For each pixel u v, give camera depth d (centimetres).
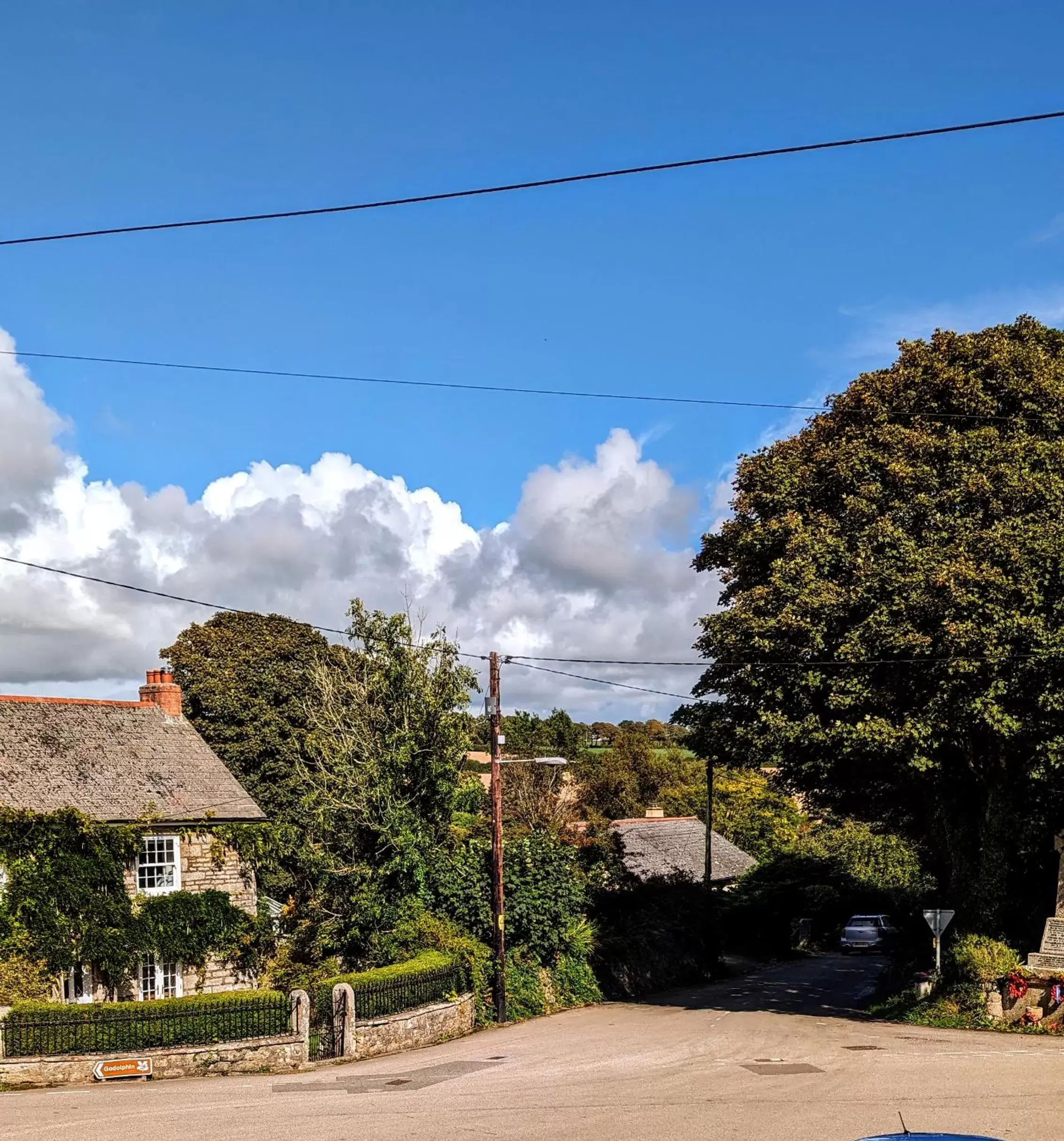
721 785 8631
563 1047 2559
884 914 6444
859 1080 1897
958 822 3266
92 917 3127
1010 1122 1507
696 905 5016
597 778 8938
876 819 4062
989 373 2988
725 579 3509
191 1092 2017
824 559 2902
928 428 2962
